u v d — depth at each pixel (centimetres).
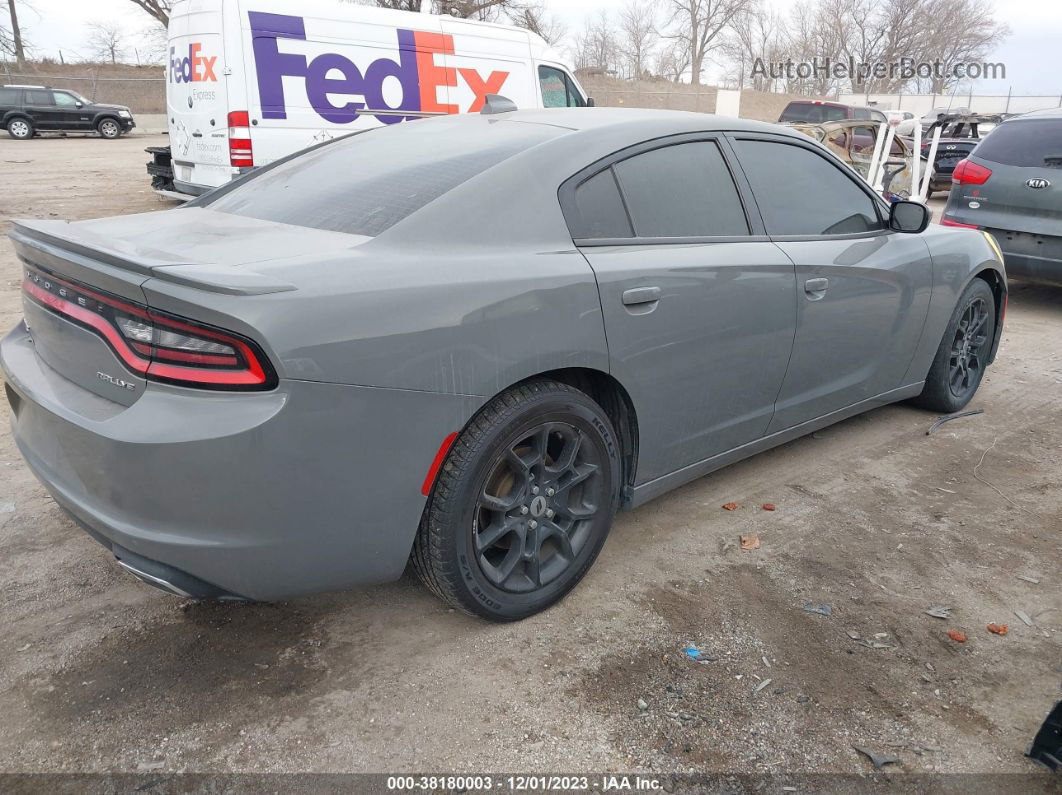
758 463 391
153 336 196
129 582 279
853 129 1225
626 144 280
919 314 400
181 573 203
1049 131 671
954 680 239
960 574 297
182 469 192
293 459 196
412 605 271
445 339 215
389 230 231
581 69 5444
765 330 311
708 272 285
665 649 249
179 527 199
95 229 258
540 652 247
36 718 216
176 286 189
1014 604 279
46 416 217
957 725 222
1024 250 682
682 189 294
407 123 342
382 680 234
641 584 285
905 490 365
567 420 252
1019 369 550
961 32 5966
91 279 204
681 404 290
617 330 257
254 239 235
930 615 271
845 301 347
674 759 207
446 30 970
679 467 306
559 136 273
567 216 257
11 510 324
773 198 328
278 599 218
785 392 337
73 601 267
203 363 191
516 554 254
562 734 215
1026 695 234
